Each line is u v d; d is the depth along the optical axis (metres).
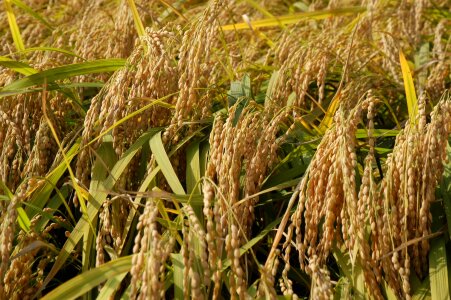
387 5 1.75
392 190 1.06
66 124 1.25
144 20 1.52
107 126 1.14
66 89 1.24
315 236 1.07
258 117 1.17
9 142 1.17
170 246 0.99
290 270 1.12
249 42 1.67
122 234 1.11
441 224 1.09
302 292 1.13
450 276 1.05
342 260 1.07
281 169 1.19
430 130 1.05
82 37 1.51
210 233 0.99
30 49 1.25
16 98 1.21
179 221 1.06
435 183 1.06
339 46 1.47
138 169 1.17
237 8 1.76
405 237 1.03
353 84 1.32
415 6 1.59
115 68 1.24
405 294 1.04
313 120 1.29
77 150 1.15
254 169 1.10
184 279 0.97
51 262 1.14
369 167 1.06
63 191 1.15
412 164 1.04
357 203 1.05
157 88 1.17
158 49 1.17
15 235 1.13
